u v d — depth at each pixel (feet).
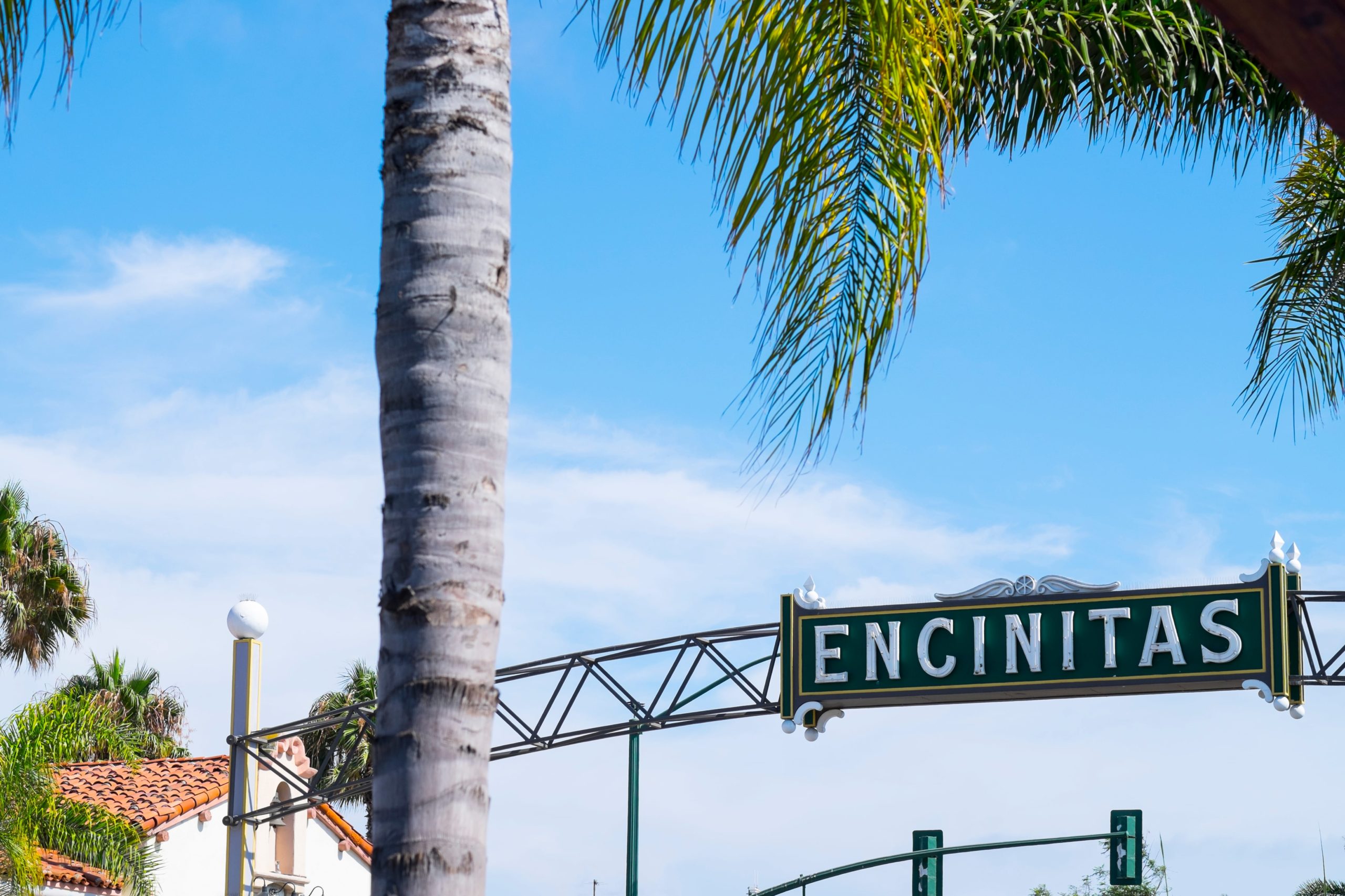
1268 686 71.82
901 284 27.35
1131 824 97.30
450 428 17.44
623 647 86.58
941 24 29.40
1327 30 11.27
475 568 17.24
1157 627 74.43
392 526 17.30
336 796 92.12
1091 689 75.10
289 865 99.09
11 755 68.95
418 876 16.19
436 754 16.55
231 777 93.61
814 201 27.66
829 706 79.82
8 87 24.29
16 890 69.00
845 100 27.50
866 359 27.35
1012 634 76.89
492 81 18.74
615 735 86.43
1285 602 72.43
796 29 27.14
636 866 85.40
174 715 160.97
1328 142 46.01
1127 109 42.73
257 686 95.35
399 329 17.72
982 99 40.40
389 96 18.63
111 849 73.10
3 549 116.57
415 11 18.72
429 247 17.93
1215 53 41.34
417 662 16.80
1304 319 46.85
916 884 99.45
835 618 80.43
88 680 157.58
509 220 18.63
